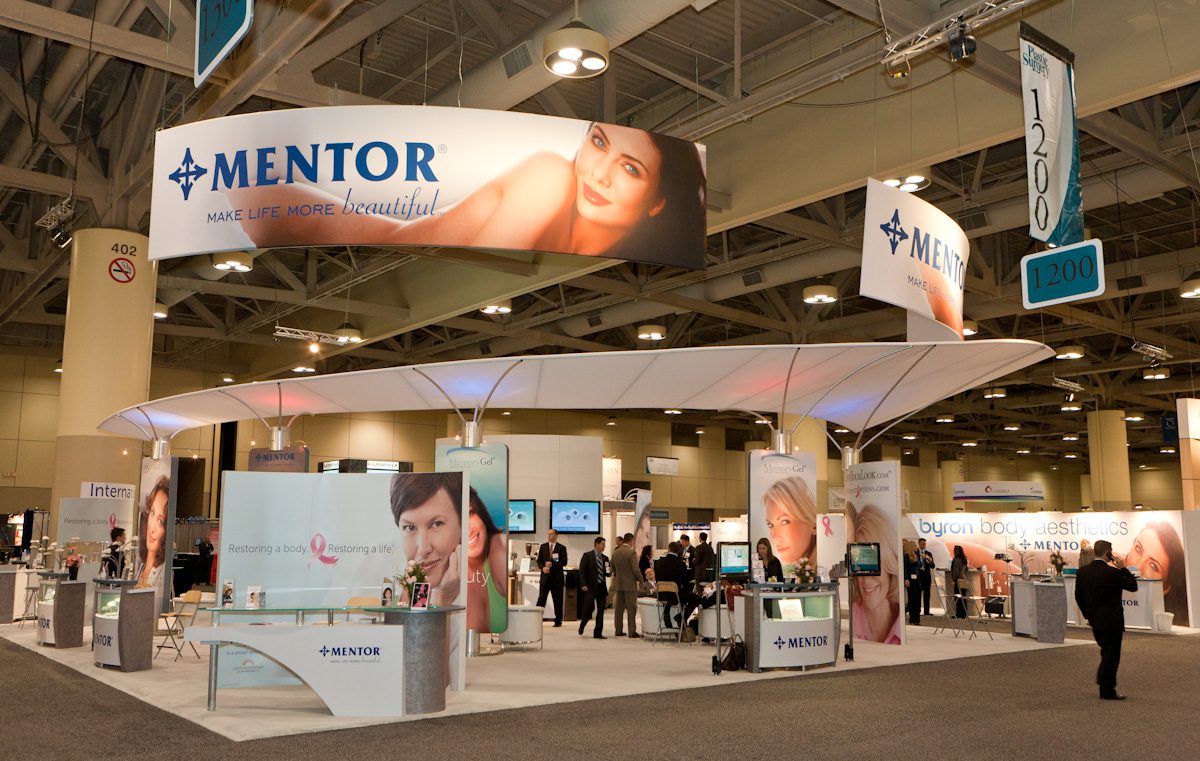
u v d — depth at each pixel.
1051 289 8.35
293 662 7.16
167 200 8.72
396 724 6.87
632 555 13.53
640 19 8.62
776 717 7.18
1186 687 8.91
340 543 9.00
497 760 5.75
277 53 9.09
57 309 22.84
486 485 11.41
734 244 17.36
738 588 10.54
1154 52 8.59
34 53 12.32
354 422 28.66
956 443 41.59
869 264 8.46
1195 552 16.41
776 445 12.34
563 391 12.35
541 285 15.51
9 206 18.06
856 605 13.31
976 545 20.22
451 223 8.55
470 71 10.39
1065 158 8.18
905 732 6.65
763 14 10.90
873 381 11.88
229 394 12.85
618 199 9.06
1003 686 8.88
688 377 11.50
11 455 23.84
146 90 13.03
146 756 5.82
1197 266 16.08
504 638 11.79
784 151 11.81
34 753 5.89
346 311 18.31
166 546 12.83
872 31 10.34
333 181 8.50
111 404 13.91
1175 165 11.60
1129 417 33.62
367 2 10.88
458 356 24.92
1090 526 18.55
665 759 5.80
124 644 9.38
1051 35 9.38
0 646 11.59
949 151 10.10
